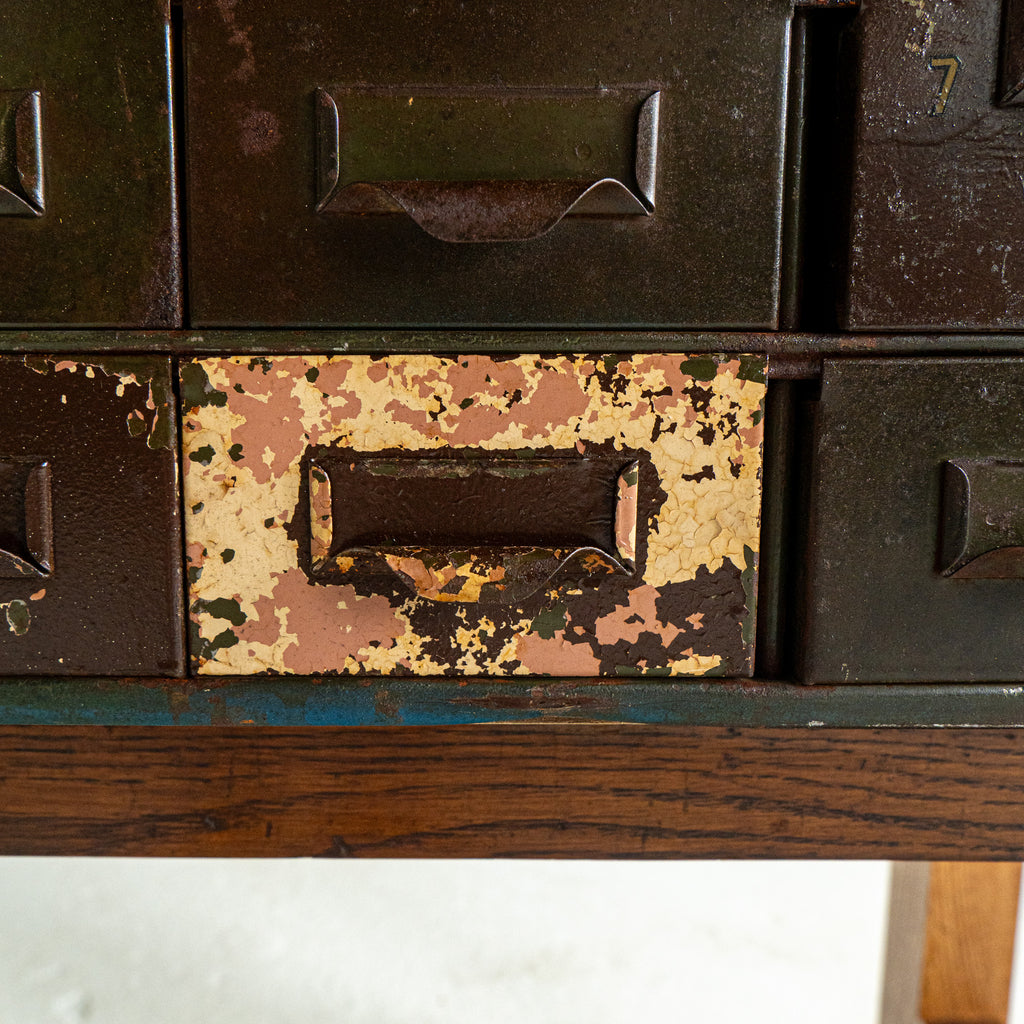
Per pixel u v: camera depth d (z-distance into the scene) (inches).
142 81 24.1
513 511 24.5
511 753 25.8
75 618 24.6
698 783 25.8
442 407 24.4
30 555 24.5
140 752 25.7
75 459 24.4
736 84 24.1
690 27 24.1
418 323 24.4
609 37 24.0
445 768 25.8
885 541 24.6
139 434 24.4
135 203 24.2
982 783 25.8
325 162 24.0
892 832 25.9
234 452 24.4
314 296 24.3
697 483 24.5
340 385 24.4
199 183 24.2
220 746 25.7
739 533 24.6
